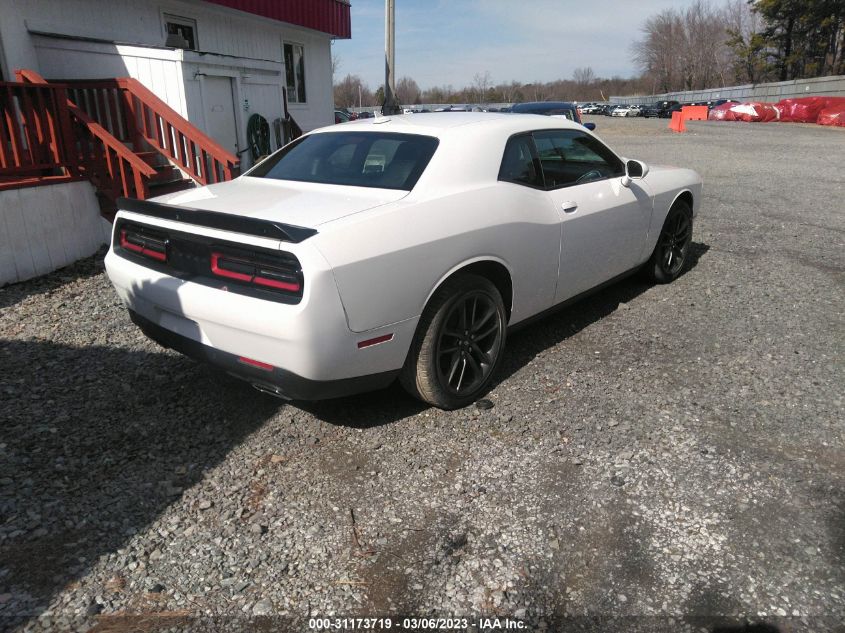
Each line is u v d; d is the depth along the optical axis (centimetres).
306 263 271
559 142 436
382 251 294
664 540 255
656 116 5853
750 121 4344
